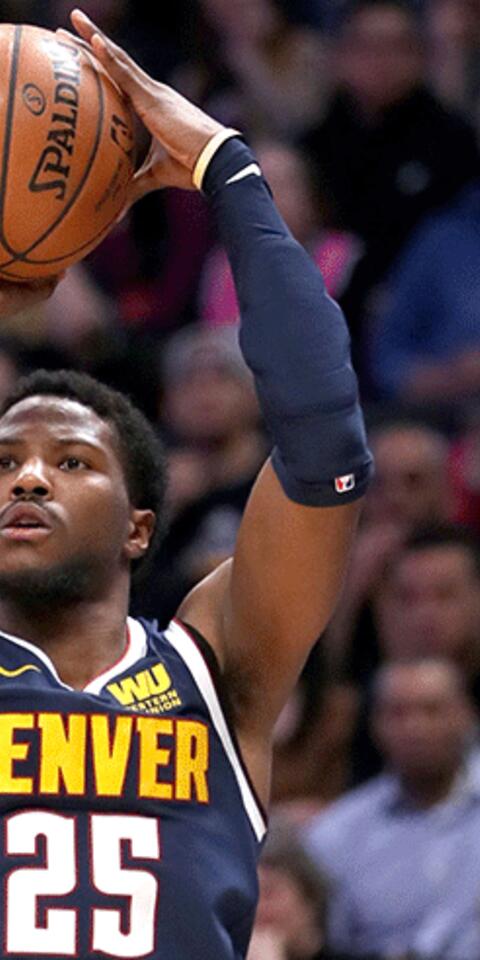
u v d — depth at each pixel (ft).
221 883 14.14
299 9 41.06
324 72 39.81
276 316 14.58
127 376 33.47
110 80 15.12
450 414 32.50
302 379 14.42
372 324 34.50
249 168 15.19
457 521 31.07
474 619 27.94
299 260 14.84
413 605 27.94
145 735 14.37
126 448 15.38
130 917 13.84
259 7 40.34
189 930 13.91
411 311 33.63
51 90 14.55
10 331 34.73
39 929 13.69
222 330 33.96
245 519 14.93
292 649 14.98
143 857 14.01
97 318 34.76
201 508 30.76
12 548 14.70
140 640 15.12
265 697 15.12
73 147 14.58
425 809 25.29
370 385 33.83
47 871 13.84
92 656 14.85
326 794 26.99
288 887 23.08
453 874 24.70
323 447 14.38
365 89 36.42
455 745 25.23
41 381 15.49
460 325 33.22
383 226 35.24
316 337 14.55
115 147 14.84
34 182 14.46
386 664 28.02
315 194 35.83
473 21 40.27
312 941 23.13
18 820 13.97
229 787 14.65
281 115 39.11
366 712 27.22
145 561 15.78
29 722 14.24
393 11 36.60
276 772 27.02
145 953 13.76
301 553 14.64
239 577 14.98
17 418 15.19
